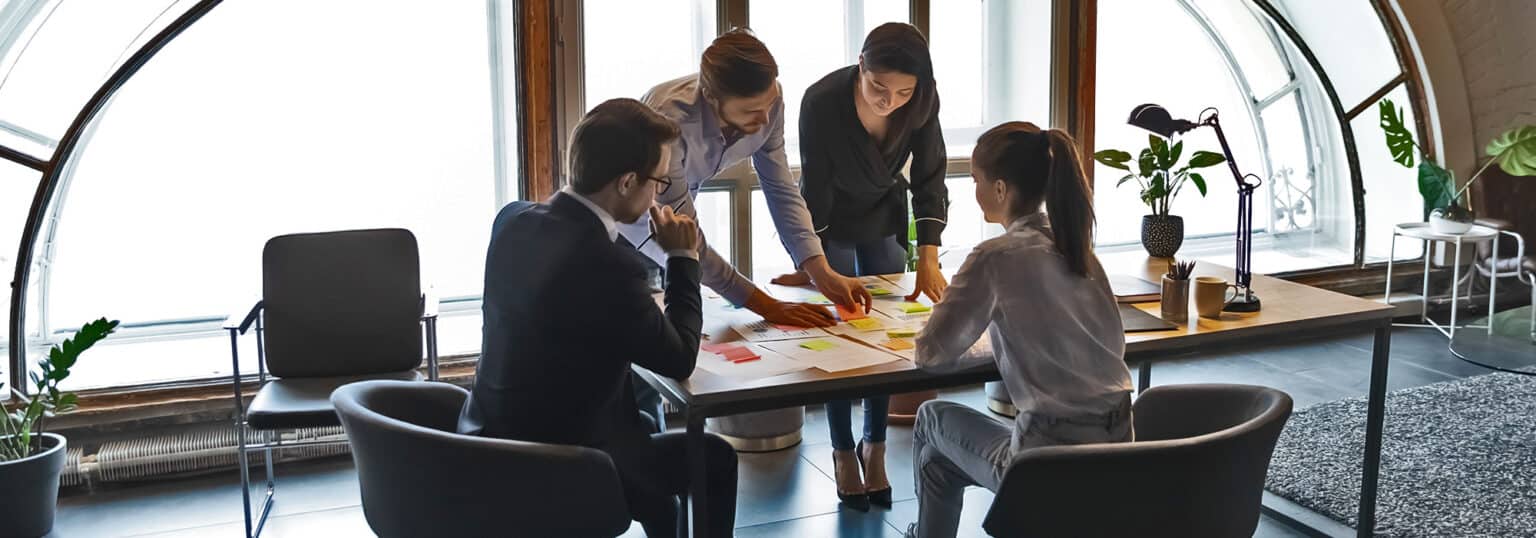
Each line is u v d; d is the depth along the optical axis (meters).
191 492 3.48
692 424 2.08
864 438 3.33
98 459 3.47
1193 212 5.66
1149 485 1.90
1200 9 5.27
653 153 1.99
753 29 4.31
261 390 3.00
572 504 1.95
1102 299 2.08
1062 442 2.08
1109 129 5.30
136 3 3.48
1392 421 3.96
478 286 4.37
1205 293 2.59
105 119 3.78
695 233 2.22
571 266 1.95
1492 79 5.54
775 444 3.79
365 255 3.14
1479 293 5.70
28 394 3.51
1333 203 5.77
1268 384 4.55
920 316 2.69
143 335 4.01
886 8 4.51
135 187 3.90
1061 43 4.61
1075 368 2.07
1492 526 3.05
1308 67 5.48
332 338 3.11
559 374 2.01
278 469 3.66
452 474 1.93
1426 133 5.55
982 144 2.14
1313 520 3.15
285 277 3.09
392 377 3.13
